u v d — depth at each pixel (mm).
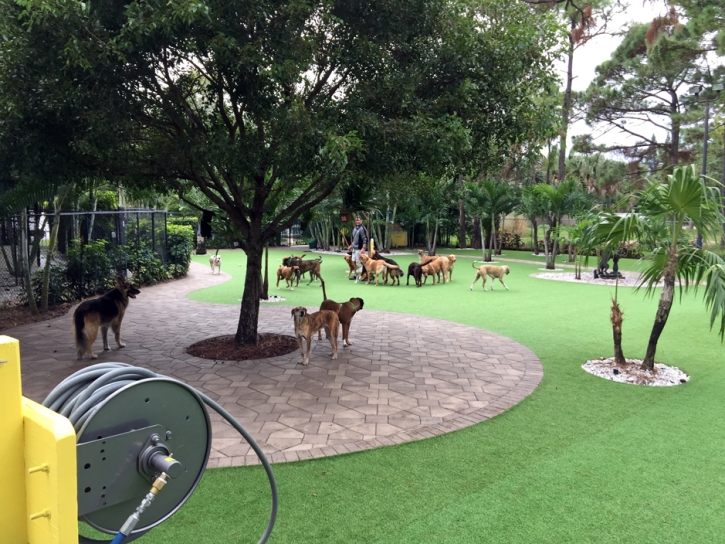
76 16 4500
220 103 6332
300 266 14953
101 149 5270
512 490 3484
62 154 5473
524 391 5609
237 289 14359
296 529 3012
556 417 4859
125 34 4645
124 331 8758
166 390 1830
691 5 19109
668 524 3094
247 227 7332
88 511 1628
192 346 7539
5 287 12258
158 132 6594
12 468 1528
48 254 10578
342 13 5898
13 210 8859
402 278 17641
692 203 5805
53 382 5898
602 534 2988
